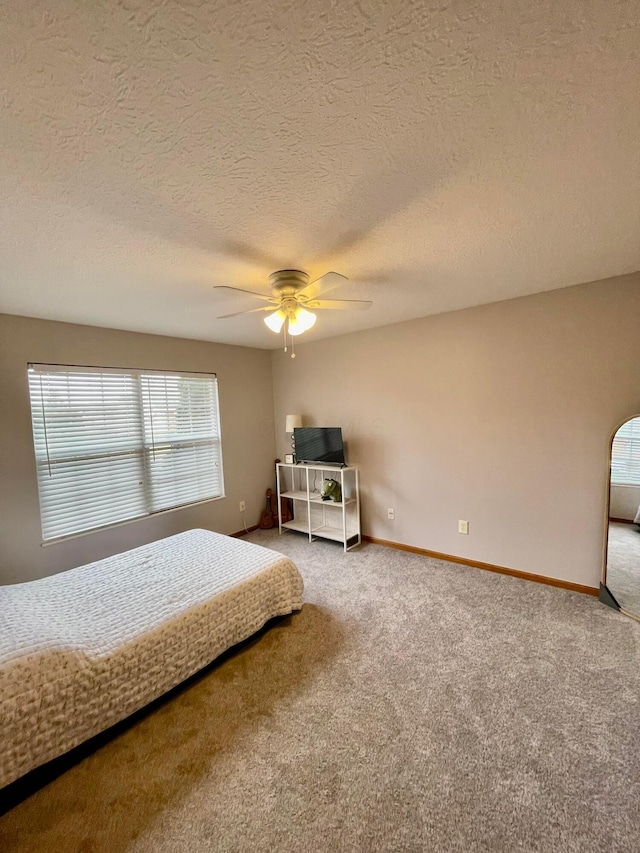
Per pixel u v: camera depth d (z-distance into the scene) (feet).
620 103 3.08
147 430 11.39
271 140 3.36
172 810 4.32
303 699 5.93
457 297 8.90
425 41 2.55
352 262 6.32
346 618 8.13
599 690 5.91
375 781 4.57
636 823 4.03
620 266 7.09
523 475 9.49
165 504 11.90
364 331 12.28
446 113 3.14
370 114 3.11
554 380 8.87
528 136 3.43
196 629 6.27
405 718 5.49
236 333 11.73
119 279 6.61
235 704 5.88
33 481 8.98
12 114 2.91
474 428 10.19
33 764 4.51
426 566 10.64
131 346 10.93
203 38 2.43
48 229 4.78
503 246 5.94
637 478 8.00
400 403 11.60
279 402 15.24
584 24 2.45
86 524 10.03
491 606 8.39
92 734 5.02
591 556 8.70
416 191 4.29
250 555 8.44
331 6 2.29
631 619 7.74
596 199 4.57
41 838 4.07
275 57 2.60
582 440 8.62
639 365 7.87
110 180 3.83
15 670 4.56
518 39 2.55
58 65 2.56
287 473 15.25
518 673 6.33
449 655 6.84
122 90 2.78
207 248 5.54
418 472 11.41
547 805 4.23
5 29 2.29
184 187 4.01
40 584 7.11
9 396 8.61
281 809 4.29
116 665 5.26
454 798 4.34
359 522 12.78
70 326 9.62
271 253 5.80
